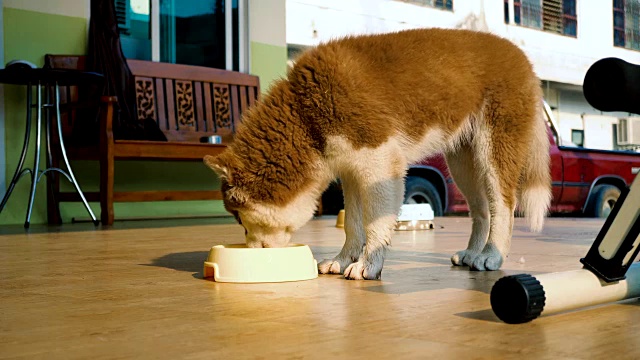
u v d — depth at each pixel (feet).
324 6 37.76
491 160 10.65
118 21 24.97
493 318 6.28
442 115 10.16
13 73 19.30
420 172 27.78
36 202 22.74
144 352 5.18
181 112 24.95
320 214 27.66
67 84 21.26
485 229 11.25
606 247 6.21
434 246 14.25
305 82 9.35
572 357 4.80
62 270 10.35
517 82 10.78
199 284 8.84
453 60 10.33
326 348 5.18
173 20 26.32
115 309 7.06
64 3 23.52
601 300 6.26
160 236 17.06
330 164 9.45
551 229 19.65
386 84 9.48
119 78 22.82
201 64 27.09
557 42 47.29
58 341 5.60
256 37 28.27
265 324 6.16
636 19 52.13
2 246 14.35
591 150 31.91
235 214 9.79
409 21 41.34
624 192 6.17
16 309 7.11
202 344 5.41
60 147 21.75
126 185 25.11
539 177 11.19
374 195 9.21
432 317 6.37
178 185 26.32
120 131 22.22
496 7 44.83
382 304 7.14
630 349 5.01
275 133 9.30
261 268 8.98
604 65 5.06
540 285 5.79
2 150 22.25
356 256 10.08
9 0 22.52
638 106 5.15
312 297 7.68
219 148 22.68
